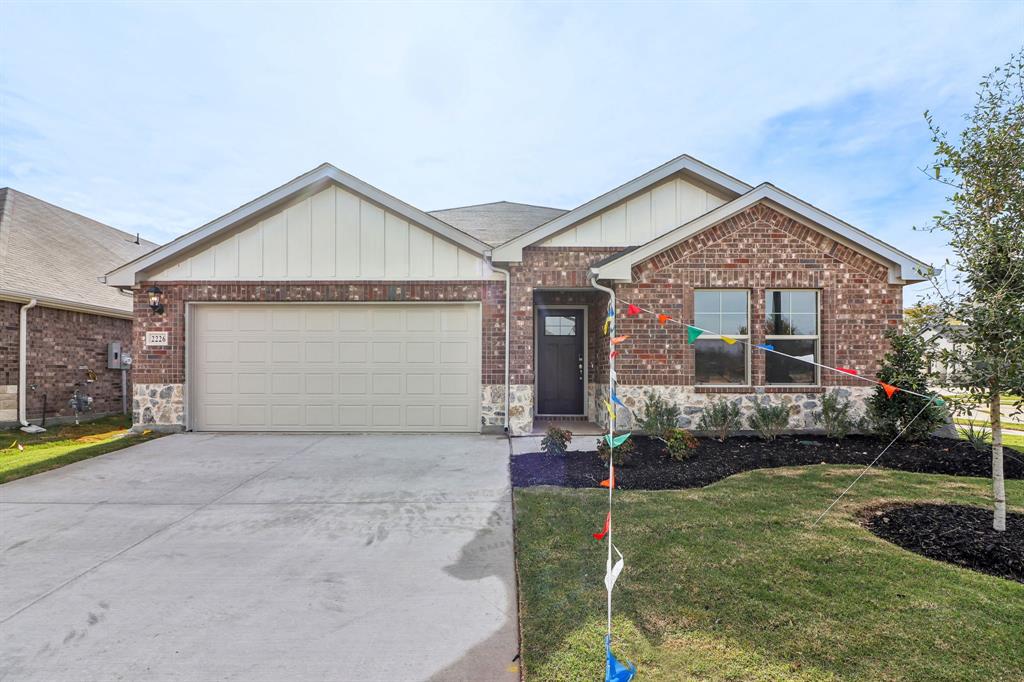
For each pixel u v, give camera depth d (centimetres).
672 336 819
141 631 278
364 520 455
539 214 1288
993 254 378
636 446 726
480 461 672
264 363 888
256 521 454
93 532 428
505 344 873
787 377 829
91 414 1202
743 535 396
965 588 306
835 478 568
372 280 876
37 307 1069
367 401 883
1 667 246
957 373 394
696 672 231
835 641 253
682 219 907
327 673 242
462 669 245
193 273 882
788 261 821
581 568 342
